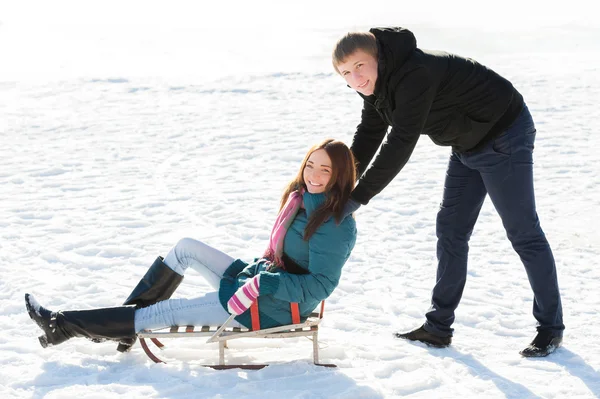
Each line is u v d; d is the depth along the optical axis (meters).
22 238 5.85
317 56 21.44
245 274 3.68
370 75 3.42
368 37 3.36
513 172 3.72
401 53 3.40
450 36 25.94
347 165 3.54
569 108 11.48
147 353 3.63
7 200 6.99
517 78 14.30
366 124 3.96
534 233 3.82
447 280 3.96
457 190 3.93
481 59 18.47
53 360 3.65
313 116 11.36
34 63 19.58
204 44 25.42
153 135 10.09
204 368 3.58
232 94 13.41
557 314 3.89
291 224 3.66
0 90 13.97
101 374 3.52
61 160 8.69
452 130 3.64
